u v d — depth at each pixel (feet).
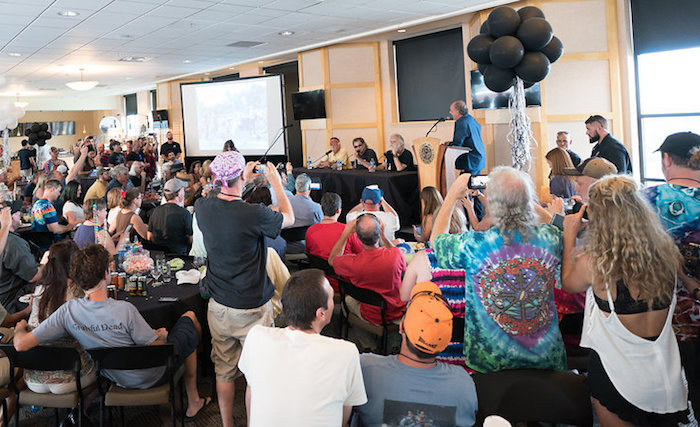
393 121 33.58
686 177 8.25
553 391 6.00
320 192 28.07
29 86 50.44
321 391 5.47
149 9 22.50
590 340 6.24
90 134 82.99
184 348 9.24
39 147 50.39
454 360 7.39
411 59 32.37
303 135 36.81
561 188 12.78
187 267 12.61
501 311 6.35
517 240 6.27
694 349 8.52
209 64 41.29
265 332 5.95
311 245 13.50
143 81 51.78
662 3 20.88
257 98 36.11
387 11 24.94
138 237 17.34
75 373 8.38
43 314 9.00
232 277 8.75
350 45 33.71
